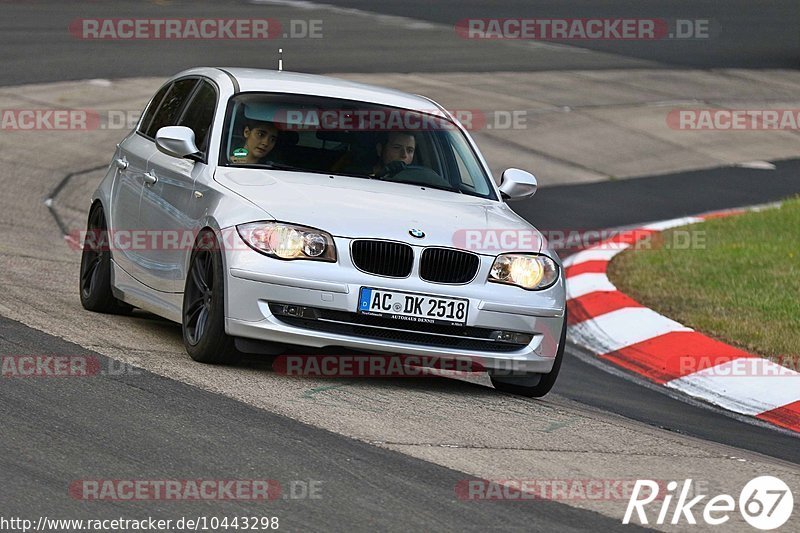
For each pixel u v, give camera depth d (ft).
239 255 65.21
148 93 184.85
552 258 70.69
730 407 80.59
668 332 95.96
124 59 209.36
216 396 59.72
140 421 54.08
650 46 296.71
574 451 57.21
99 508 43.75
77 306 84.02
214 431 53.62
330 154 74.13
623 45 294.66
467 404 65.62
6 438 50.31
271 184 69.77
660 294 107.86
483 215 71.41
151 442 51.34
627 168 182.39
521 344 68.54
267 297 64.75
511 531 44.73
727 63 281.74
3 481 45.55
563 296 70.49
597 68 258.16
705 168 188.55
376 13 302.86
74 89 183.01
